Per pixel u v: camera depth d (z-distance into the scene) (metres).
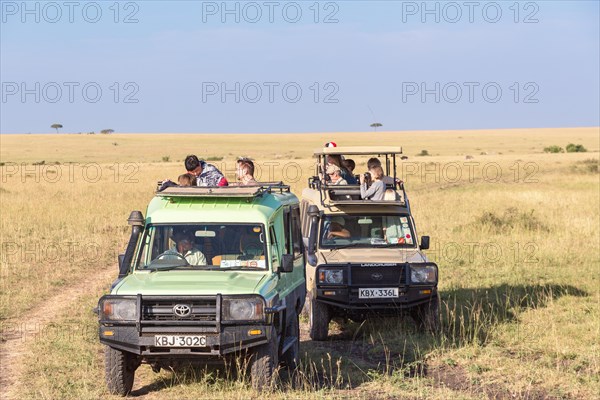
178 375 11.99
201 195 12.14
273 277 11.53
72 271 22.11
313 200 17.33
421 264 14.83
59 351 13.58
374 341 14.66
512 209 33.47
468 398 10.77
